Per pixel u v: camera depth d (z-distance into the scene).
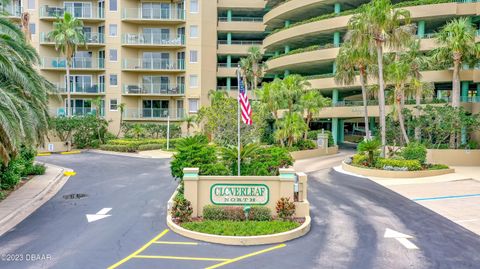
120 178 21.59
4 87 13.84
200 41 46.25
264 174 14.09
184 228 11.14
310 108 34.78
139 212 13.72
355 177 22.38
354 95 49.06
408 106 33.97
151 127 43.28
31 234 11.09
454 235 11.35
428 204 15.37
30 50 17.17
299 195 12.70
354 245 10.37
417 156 25.08
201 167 13.52
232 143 24.12
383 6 23.97
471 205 15.20
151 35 45.66
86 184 19.61
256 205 12.41
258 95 33.62
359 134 60.41
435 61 31.02
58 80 46.28
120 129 44.78
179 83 46.75
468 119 26.55
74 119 40.06
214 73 47.34
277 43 48.38
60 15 44.78
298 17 49.00
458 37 27.30
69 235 11.02
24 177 20.56
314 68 47.62
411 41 26.20
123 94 44.94
